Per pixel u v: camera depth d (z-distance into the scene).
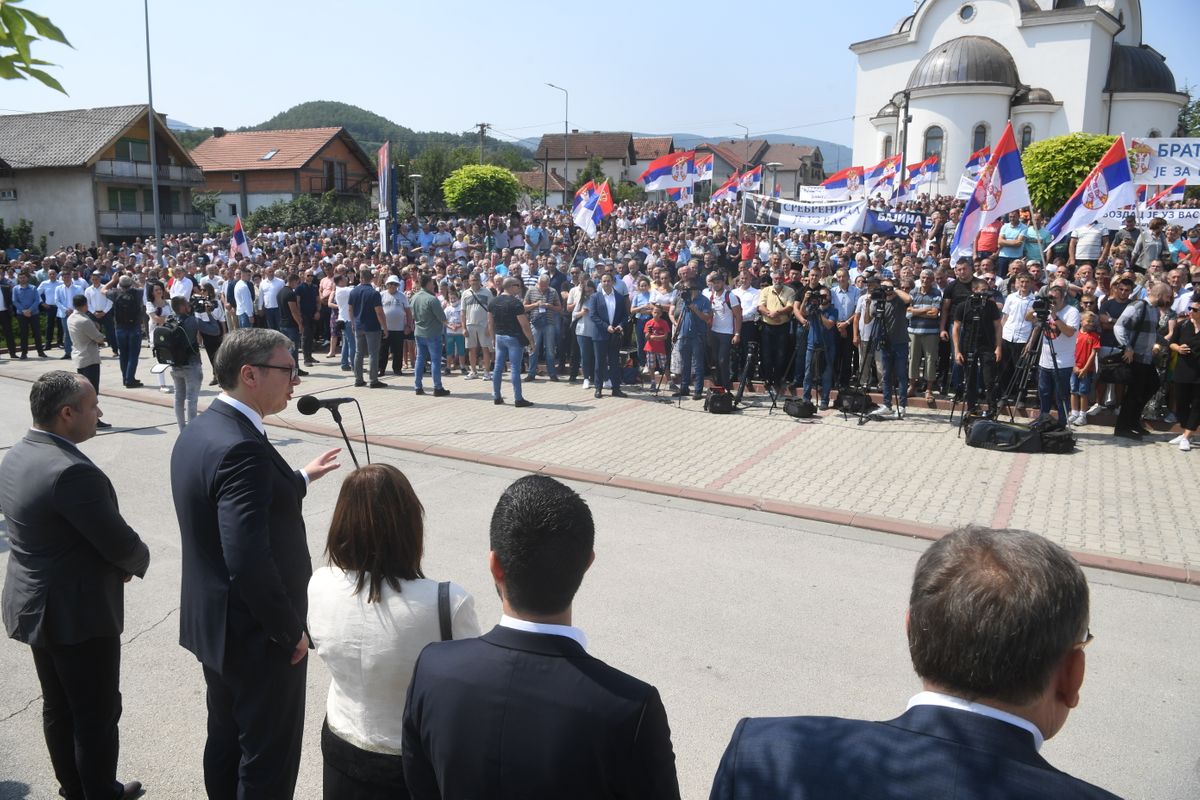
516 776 1.83
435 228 33.72
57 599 3.29
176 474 2.97
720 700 4.46
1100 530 7.00
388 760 2.51
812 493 7.97
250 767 2.97
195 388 9.70
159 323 10.99
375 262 18.94
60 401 3.34
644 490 8.16
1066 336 9.57
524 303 13.84
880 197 29.86
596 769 1.81
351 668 2.53
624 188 68.62
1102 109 47.41
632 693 1.87
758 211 16.47
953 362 11.17
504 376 14.45
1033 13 46.44
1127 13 54.22
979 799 1.29
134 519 7.37
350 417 11.30
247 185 55.84
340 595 2.58
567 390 13.14
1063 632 1.42
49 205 43.66
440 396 12.76
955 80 44.78
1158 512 7.41
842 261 13.80
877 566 6.30
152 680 4.73
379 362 13.54
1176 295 11.08
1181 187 19.16
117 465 9.10
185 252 25.75
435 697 1.93
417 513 2.62
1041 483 8.22
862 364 11.36
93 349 11.06
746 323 12.80
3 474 3.35
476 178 48.12
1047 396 10.10
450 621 2.52
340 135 57.50
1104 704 4.49
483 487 8.30
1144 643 5.19
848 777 1.38
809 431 10.34
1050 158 22.70
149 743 4.14
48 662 3.51
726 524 7.23
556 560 1.93
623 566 6.26
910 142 46.09
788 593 5.80
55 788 3.81
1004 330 10.62
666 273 13.26
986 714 1.41
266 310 15.71
